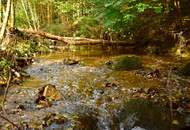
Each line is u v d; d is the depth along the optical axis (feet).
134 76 28.84
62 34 62.03
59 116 20.36
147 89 24.71
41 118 20.25
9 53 33.94
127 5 41.06
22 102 23.06
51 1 72.84
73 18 68.23
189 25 39.42
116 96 24.02
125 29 44.93
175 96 23.34
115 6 40.22
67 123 19.86
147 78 28.07
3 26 36.37
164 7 43.24
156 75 28.50
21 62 34.99
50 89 24.34
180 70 28.89
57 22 80.07
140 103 22.62
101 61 35.86
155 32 42.27
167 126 19.51
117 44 45.70
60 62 36.50
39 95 24.12
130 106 22.25
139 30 44.73
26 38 45.37
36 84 27.37
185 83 26.11
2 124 19.35
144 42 42.83
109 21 41.39
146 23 44.45
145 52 40.19
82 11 63.62
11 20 43.88
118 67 31.71
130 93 24.50
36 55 42.63
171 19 42.11
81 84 27.14
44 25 76.54
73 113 21.31
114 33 48.93
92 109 22.09
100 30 52.39
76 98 24.06
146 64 32.76
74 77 29.48
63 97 24.09
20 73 29.84
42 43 48.29
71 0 65.62
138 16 44.52
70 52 45.09
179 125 19.48
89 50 46.26
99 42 47.06
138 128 19.31
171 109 21.09
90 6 61.52
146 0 41.16
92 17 54.08
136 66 31.53
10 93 24.94
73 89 25.90
